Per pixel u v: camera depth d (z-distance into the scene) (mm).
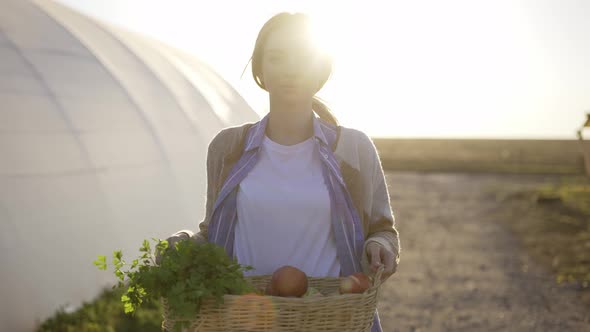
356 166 1974
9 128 5742
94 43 8227
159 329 4738
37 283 4973
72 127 6340
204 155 7930
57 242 5379
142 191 6562
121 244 5965
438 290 7559
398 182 24328
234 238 1991
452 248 10453
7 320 4590
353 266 1936
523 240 11055
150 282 1532
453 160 36938
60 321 4844
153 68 8758
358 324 1569
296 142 1981
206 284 1514
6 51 6652
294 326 1513
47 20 7898
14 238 5031
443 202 17359
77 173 5988
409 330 5953
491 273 8484
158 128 7441
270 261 1948
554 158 38094
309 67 1843
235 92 10672
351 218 1934
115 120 6980
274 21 1852
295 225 1927
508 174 27859
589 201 15422
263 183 1939
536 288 7590
